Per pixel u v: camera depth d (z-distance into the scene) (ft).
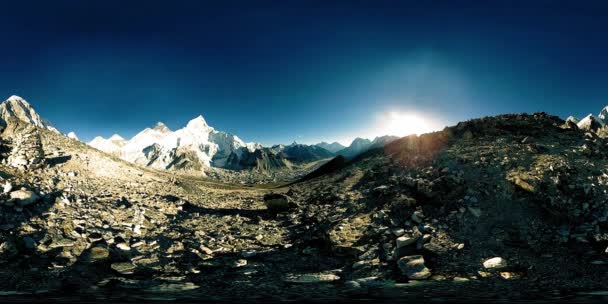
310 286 55.11
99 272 61.67
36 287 52.49
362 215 96.37
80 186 123.75
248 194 173.68
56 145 165.58
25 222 79.51
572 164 99.25
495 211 83.92
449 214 85.51
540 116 166.30
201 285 55.93
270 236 91.35
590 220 74.69
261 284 56.44
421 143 164.76
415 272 59.88
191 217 109.19
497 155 119.44
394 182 119.75
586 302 43.21
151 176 181.68
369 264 66.33
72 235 77.82
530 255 64.49
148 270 64.08
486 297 46.65
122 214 98.32
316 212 110.83
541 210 81.05
